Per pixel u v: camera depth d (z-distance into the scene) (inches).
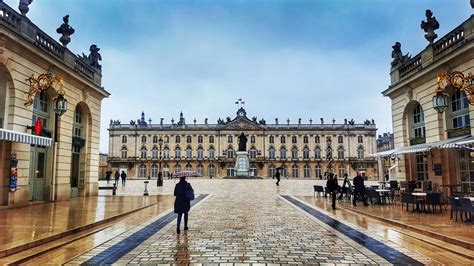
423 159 771.4
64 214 522.0
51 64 711.7
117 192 1135.6
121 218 518.6
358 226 447.8
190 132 4003.4
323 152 3971.5
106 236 379.9
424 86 739.4
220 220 499.2
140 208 627.8
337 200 817.5
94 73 948.6
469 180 637.3
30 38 654.5
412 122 827.4
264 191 1135.6
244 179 1957.4
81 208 611.5
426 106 733.9
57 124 753.0
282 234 390.9
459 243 324.2
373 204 706.8
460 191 654.5
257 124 4013.3
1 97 605.6
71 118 820.0
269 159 3966.5
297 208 657.6
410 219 475.5
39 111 717.3
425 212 556.7
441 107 538.0
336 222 481.4
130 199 833.5
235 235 384.2
